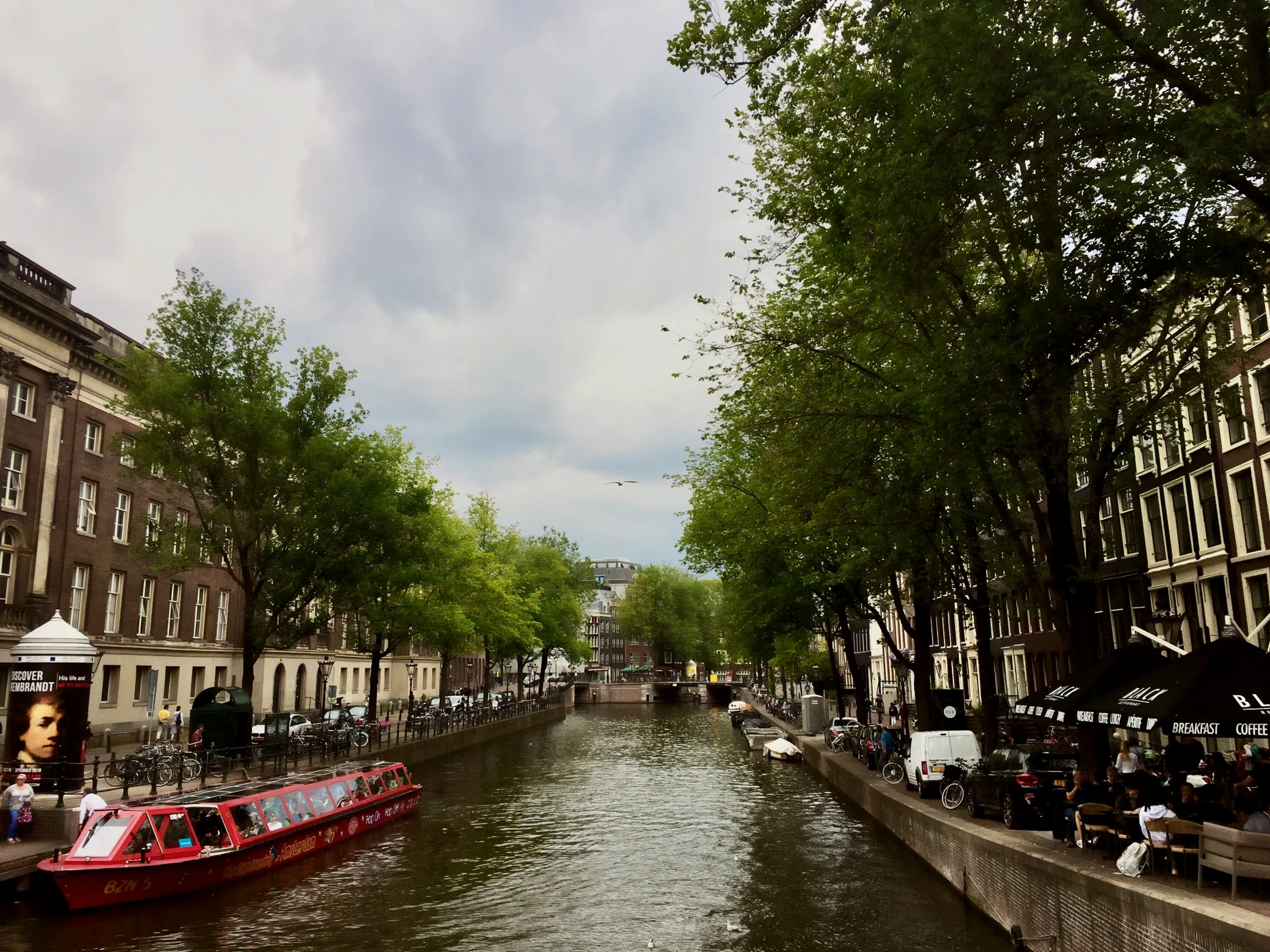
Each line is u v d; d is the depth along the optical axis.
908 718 40.62
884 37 11.28
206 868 17.45
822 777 36.00
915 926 14.34
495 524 65.88
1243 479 24.16
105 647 36.75
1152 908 9.23
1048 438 14.67
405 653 74.00
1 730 30.00
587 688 121.75
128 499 39.12
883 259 12.45
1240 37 10.16
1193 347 14.75
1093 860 11.90
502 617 56.44
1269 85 9.87
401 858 21.03
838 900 16.31
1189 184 9.84
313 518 29.00
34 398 33.25
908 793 22.92
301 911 16.22
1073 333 11.94
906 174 11.00
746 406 20.70
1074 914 11.07
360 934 14.80
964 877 15.84
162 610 41.22
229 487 28.53
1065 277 12.22
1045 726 30.72
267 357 28.86
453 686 88.38
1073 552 15.17
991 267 17.06
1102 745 15.00
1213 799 12.84
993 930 13.89
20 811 17.33
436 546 40.88
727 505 34.03
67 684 19.78
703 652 123.00
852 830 23.55
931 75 10.79
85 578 36.19
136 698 39.34
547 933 14.85
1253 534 23.73
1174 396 14.89
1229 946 7.98
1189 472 26.47
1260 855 9.02
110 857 16.11
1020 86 10.30
